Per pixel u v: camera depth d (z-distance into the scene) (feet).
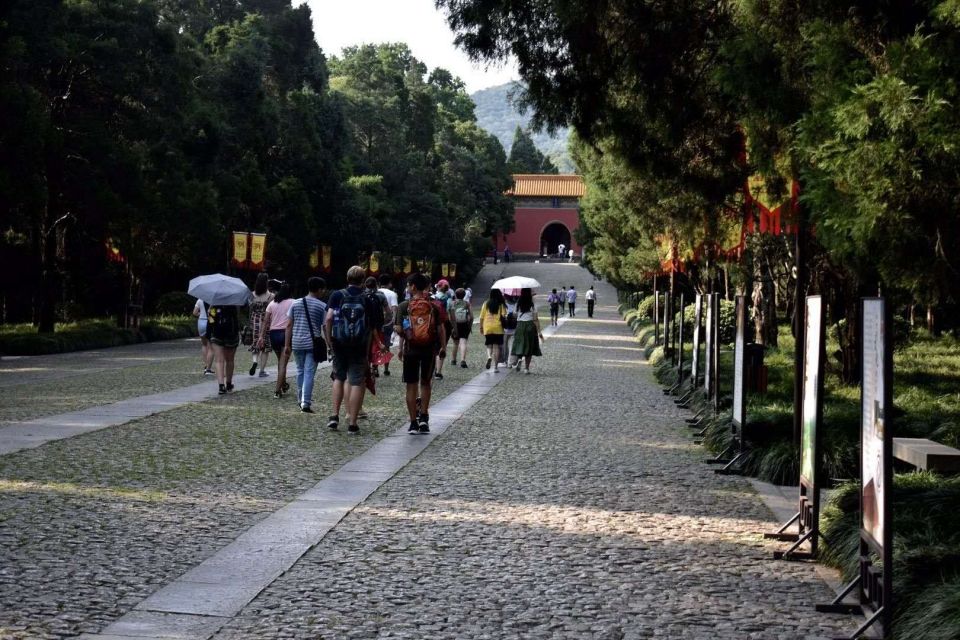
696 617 19.54
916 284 24.30
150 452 36.91
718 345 45.78
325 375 72.74
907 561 19.88
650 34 39.83
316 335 50.08
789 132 31.96
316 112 206.08
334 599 20.15
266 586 20.90
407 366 44.04
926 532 22.40
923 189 22.48
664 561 23.71
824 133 24.75
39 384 62.64
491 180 290.76
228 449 38.17
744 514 29.32
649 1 39.65
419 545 24.59
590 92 42.57
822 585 22.07
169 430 42.52
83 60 110.42
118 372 72.79
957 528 22.53
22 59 102.94
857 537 22.82
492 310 78.23
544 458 38.47
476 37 42.04
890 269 24.39
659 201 74.28
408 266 238.48
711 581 22.16
